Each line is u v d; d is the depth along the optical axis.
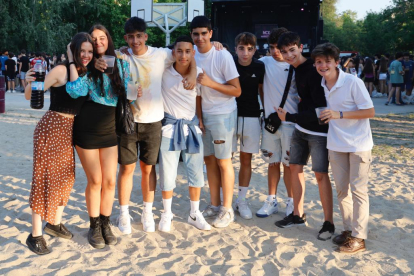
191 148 4.38
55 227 4.21
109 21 36.94
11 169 6.89
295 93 4.64
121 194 4.42
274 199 5.07
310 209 5.30
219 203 5.00
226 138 4.53
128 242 4.20
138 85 4.00
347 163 4.16
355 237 4.10
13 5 28.83
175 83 4.32
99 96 3.81
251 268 3.71
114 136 3.99
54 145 3.78
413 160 8.02
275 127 4.71
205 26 4.37
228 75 4.41
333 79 4.01
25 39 29.53
